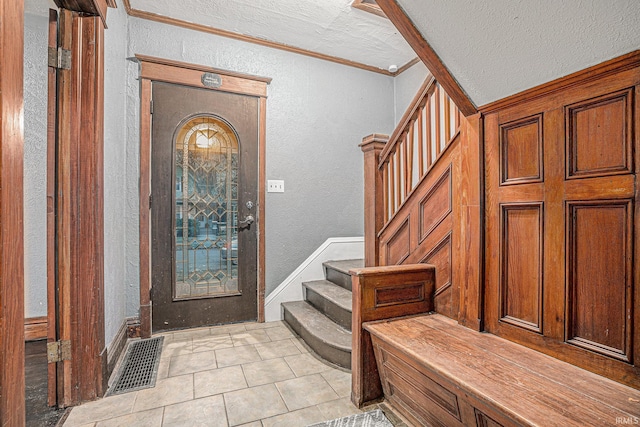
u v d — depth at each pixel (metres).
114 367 1.89
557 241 1.11
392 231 2.02
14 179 0.80
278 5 2.30
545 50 1.03
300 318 2.41
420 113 1.86
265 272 2.80
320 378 1.80
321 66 3.07
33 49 2.47
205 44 2.60
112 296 1.94
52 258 1.52
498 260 1.32
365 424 1.40
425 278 1.65
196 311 2.57
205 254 2.61
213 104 2.62
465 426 1.09
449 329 1.42
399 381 1.40
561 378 0.98
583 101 1.03
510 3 0.98
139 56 2.36
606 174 0.98
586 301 1.04
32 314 2.44
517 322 1.25
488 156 1.36
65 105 1.52
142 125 2.39
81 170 1.55
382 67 3.30
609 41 0.90
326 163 3.09
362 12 2.39
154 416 1.45
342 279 2.72
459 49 1.22
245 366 1.94
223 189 2.67
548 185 1.14
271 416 1.46
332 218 3.12
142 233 2.38
